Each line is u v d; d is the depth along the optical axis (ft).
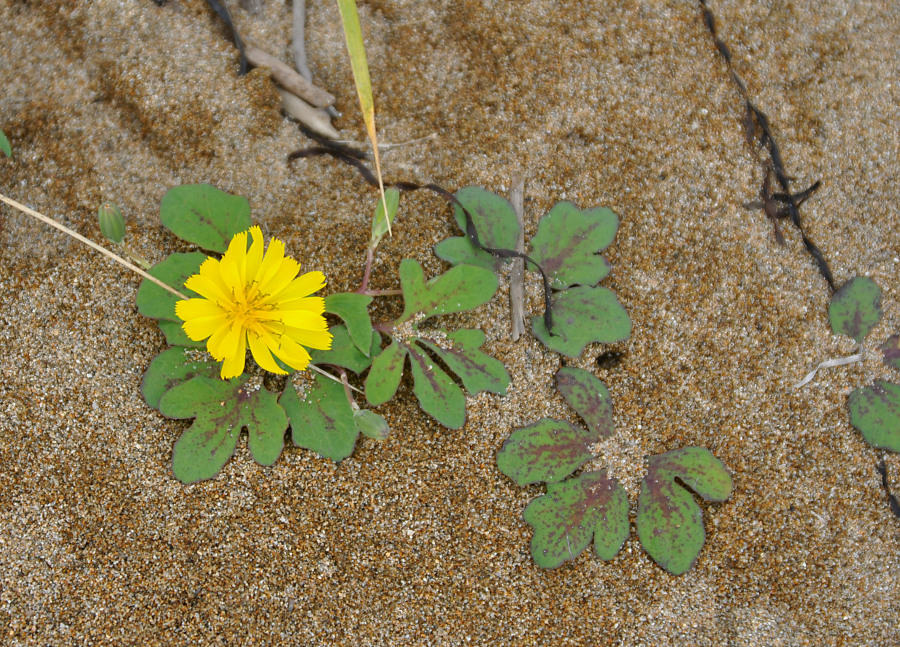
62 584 1.68
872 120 1.77
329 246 1.72
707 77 1.76
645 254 1.74
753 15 1.78
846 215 1.76
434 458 1.71
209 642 1.68
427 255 1.73
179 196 1.69
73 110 1.71
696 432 1.73
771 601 1.73
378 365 1.69
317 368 1.67
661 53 1.76
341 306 1.69
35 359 1.69
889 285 1.76
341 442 1.69
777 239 1.75
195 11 1.73
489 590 1.70
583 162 1.75
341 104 1.74
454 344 1.71
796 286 1.75
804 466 1.74
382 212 1.68
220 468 1.68
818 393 1.74
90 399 1.69
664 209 1.75
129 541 1.69
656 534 1.71
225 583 1.69
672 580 1.72
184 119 1.72
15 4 1.72
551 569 1.71
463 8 1.76
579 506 1.71
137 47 1.72
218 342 1.64
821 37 1.78
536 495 1.71
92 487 1.69
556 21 1.76
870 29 1.79
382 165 1.74
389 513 1.70
